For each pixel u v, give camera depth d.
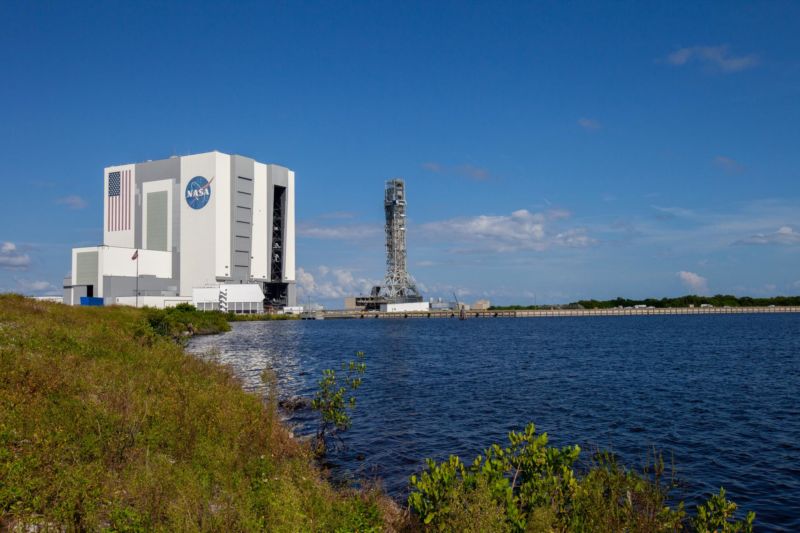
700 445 25.00
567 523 11.12
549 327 167.50
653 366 57.50
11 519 9.44
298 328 152.38
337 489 16.95
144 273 186.12
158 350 32.56
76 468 11.59
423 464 21.72
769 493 18.80
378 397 37.47
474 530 10.66
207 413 18.56
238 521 10.59
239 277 199.88
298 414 29.80
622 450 24.22
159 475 12.20
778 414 31.86
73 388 18.16
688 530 12.84
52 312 45.44
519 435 13.43
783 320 193.12
